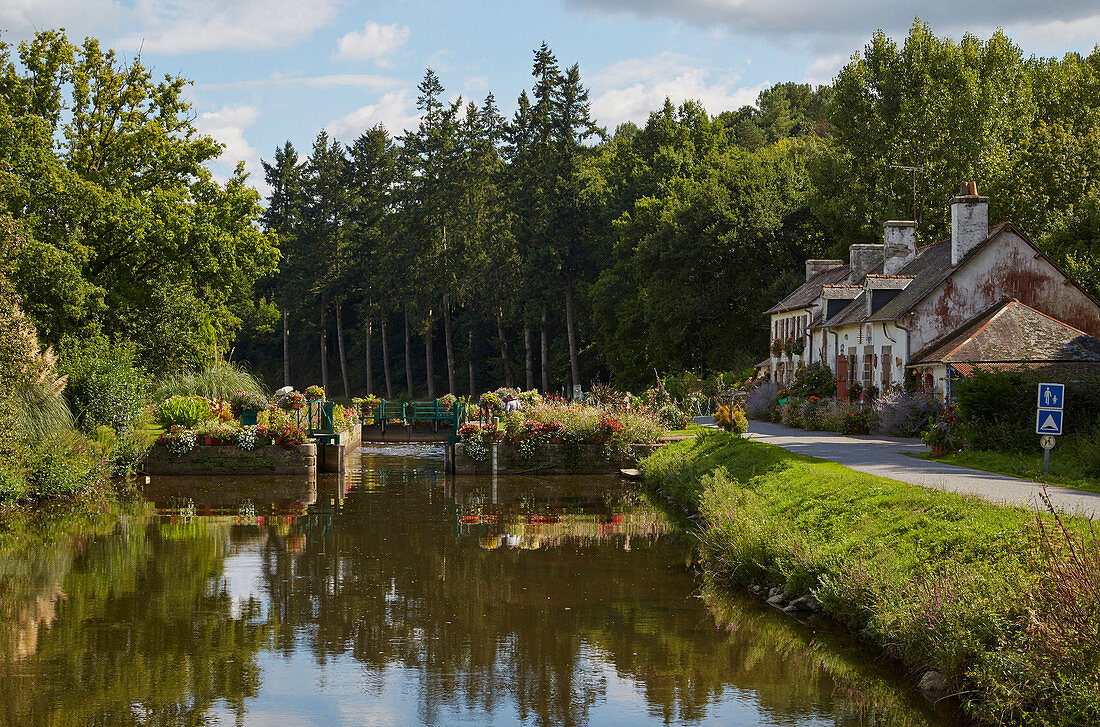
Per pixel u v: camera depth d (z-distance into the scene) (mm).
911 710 8969
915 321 31750
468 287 77500
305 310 91125
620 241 68438
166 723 8656
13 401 22422
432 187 79312
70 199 33656
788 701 9289
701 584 14188
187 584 14055
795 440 27719
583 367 76875
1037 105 55781
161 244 37281
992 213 47938
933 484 15984
